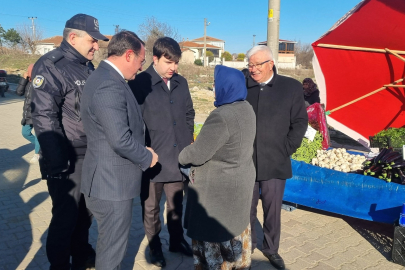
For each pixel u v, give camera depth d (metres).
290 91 3.14
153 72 3.16
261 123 3.14
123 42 2.33
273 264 3.30
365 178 3.82
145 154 2.39
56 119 2.55
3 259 3.28
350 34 4.94
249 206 2.54
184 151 2.48
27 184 5.35
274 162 3.15
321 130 4.90
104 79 2.26
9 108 13.91
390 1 4.22
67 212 2.76
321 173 4.12
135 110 2.43
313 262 3.39
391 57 4.94
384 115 5.63
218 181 2.39
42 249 3.48
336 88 5.68
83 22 2.70
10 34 47.69
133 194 2.46
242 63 51.78
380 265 3.34
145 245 3.66
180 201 3.45
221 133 2.28
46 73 2.54
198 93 18.39
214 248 2.49
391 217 3.64
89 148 2.40
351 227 4.15
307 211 4.62
